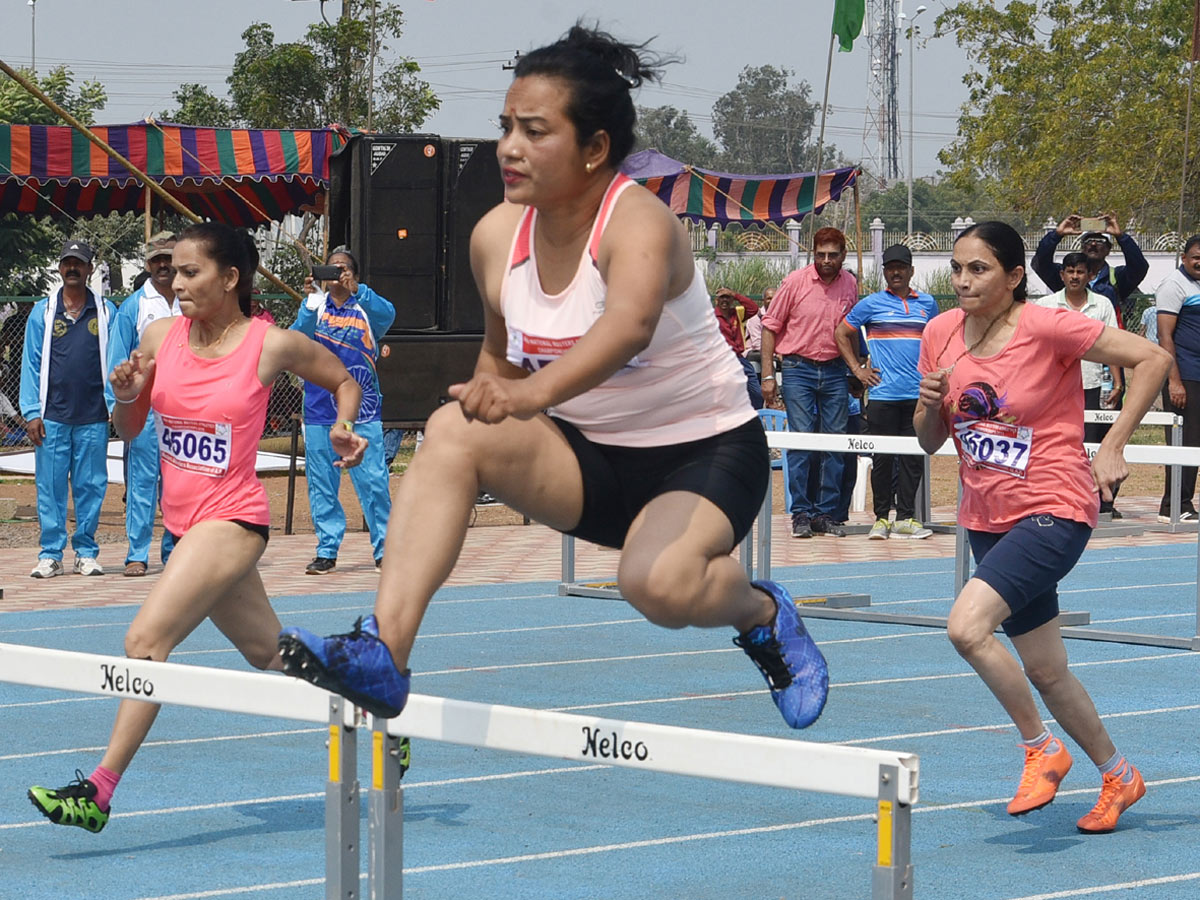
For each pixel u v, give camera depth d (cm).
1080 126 5175
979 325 646
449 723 408
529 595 1343
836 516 1770
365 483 1420
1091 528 638
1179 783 738
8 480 2331
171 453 604
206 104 4512
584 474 429
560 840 645
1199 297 1770
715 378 430
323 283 1393
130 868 604
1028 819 679
